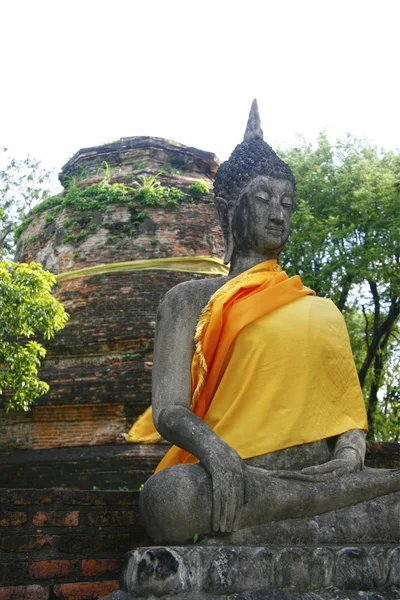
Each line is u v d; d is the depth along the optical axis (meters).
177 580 3.79
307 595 3.88
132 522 4.99
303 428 4.68
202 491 4.12
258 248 5.31
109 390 13.45
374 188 23.25
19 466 13.30
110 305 14.30
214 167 16.98
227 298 4.87
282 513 4.26
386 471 4.64
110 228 15.16
